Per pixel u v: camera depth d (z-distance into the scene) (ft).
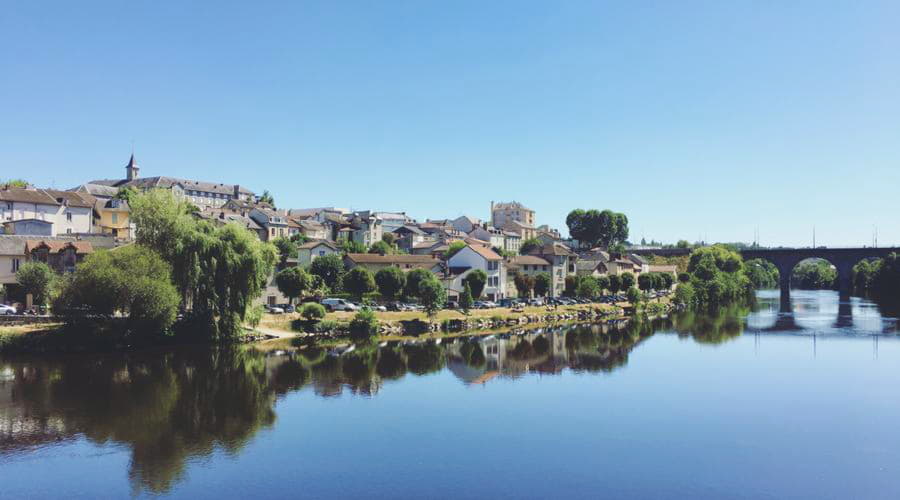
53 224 405.80
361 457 133.18
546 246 553.23
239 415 163.84
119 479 120.57
